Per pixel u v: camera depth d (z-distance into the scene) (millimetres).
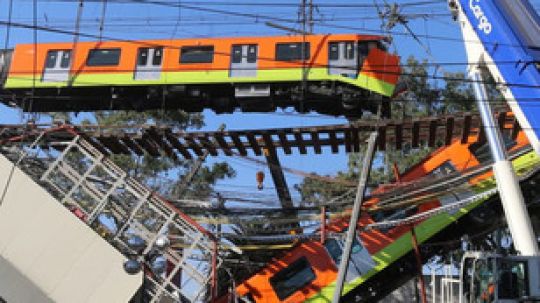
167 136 18922
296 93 21594
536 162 17797
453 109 28297
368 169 16250
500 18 14234
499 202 19078
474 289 14805
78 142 18875
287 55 21688
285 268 19672
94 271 17281
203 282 17750
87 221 17938
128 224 18203
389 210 19547
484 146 19281
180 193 24625
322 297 19234
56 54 23234
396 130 18312
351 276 19234
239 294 19688
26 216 17547
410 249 19203
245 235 20375
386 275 20188
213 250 18047
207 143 19344
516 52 13828
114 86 22656
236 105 22750
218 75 21875
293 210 19547
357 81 21047
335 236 19031
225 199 21141
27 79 23156
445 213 19219
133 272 16984
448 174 18844
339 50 21453
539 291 13305
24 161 18906
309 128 18281
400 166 28703
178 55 22359
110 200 18703
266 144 19156
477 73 14797
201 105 22812
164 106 22938
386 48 21578
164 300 18734
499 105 17094
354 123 18234
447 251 20234
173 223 18250
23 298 17078
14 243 17422
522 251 13602
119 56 22703
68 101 23438
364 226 18734
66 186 21078
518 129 17531
